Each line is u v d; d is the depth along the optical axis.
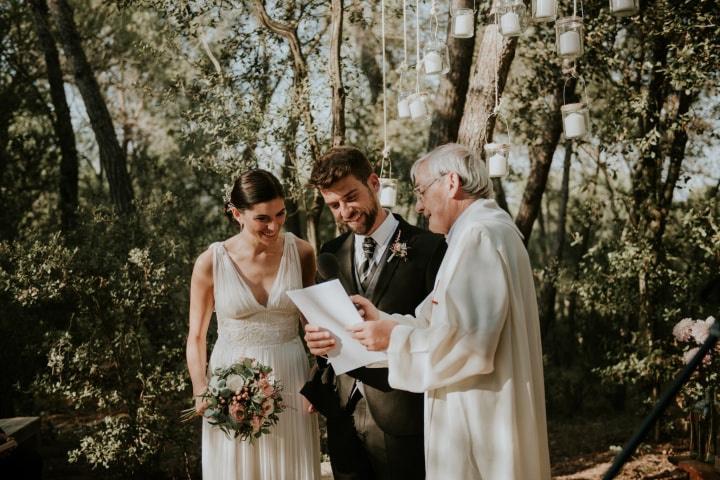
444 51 4.54
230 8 6.49
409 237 2.88
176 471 6.50
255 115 5.96
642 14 6.29
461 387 2.35
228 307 3.16
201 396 2.95
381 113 8.56
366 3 7.18
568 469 7.16
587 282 7.63
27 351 6.67
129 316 5.84
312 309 2.60
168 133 7.77
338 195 2.78
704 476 3.91
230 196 3.11
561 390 9.66
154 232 6.53
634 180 7.62
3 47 11.25
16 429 3.62
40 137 10.95
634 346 7.68
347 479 2.90
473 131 5.73
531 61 7.93
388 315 2.65
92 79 9.02
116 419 5.87
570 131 4.25
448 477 2.35
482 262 2.31
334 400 2.93
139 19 11.80
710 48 5.91
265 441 3.14
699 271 6.93
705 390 4.90
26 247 5.87
